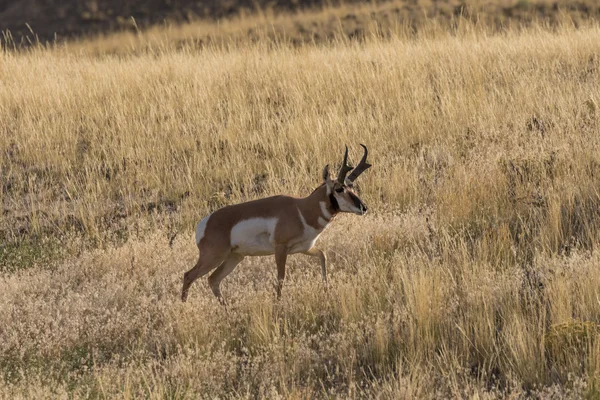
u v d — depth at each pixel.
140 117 52.19
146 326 27.23
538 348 22.86
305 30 107.44
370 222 34.53
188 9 133.50
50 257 36.50
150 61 66.88
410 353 23.06
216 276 29.73
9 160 48.69
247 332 26.56
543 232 31.12
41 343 25.92
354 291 26.88
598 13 93.88
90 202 42.28
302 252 29.23
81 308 28.64
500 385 22.19
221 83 57.59
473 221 33.91
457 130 45.72
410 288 26.50
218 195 40.91
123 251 34.53
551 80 51.88
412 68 55.78
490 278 27.33
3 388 22.27
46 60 69.69
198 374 23.38
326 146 44.78
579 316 24.64
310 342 25.05
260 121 51.06
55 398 21.83
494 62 56.47
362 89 53.78
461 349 23.80
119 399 21.50
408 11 106.50
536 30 72.56
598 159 36.44
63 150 49.25
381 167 41.41
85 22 135.25
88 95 56.91
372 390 22.23
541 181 35.84
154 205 42.25
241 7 130.50
